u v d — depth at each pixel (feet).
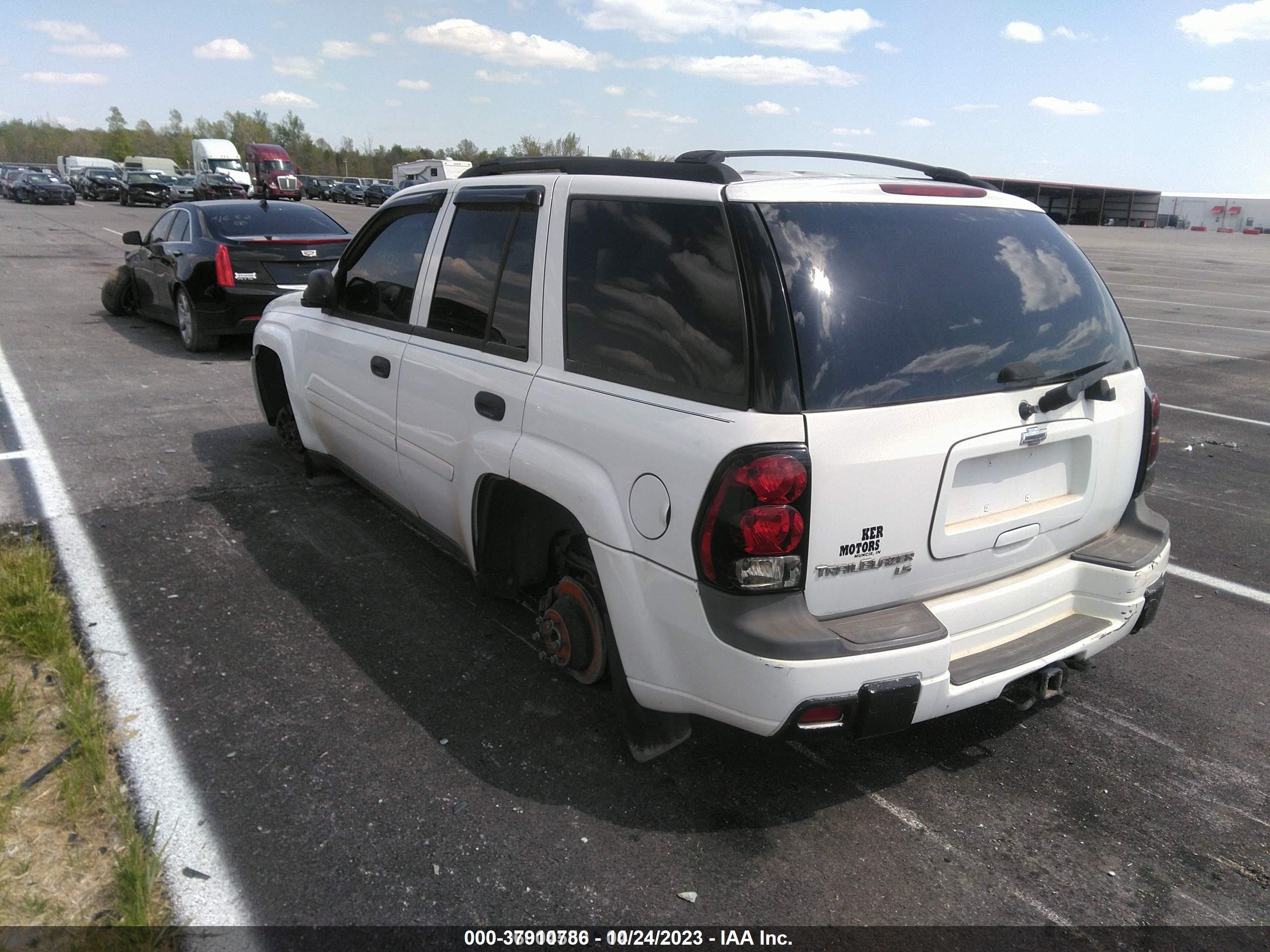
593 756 9.95
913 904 8.03
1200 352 39.58
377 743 10.06
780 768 9.89
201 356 31.48
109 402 24.59
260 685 11.14
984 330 8.77
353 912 7.70
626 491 8.63
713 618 7.91
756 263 7.87
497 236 11.21
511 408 10.22
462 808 9.04
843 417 7.70
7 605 12.14
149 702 10.66
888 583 8.26
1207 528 17.80
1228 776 9.99
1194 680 12.05
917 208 9.07
